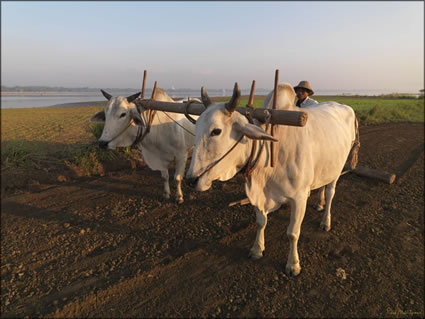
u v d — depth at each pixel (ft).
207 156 7.02
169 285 9.02
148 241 11.42
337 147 9.60
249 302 8.34
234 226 12.37
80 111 51.72
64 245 11.25
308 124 8.82
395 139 30.81
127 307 8.22
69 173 18.48
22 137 26.71
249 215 13.29
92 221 13.07
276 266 9.83
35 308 8.14
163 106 11.61
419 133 35.22
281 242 11.17
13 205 14.62
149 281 9.18
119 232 12.12
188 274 9.49
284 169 8.14
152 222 12.87
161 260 10.20
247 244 11.10
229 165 7.52
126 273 9.54
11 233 12.13
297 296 8.57
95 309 8.16
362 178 18.17
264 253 10.50
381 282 9.17
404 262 10.16
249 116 7.52
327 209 11.80
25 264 10.16
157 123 13.55
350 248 10.85
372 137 31.37
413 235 11.89
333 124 10.00
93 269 9.80
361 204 14.53
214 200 14.96
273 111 7.32
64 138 26.71
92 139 23.50
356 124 12.25
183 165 14.69
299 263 9.94
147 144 13.91
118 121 12.33
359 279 9.29
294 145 8.09
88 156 19.88
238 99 6.65
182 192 16.16
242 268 9.75
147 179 18.28
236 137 7.27
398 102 65.16
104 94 13.28
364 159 22.97
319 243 11.10
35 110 58.80
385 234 11.89
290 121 6.97
